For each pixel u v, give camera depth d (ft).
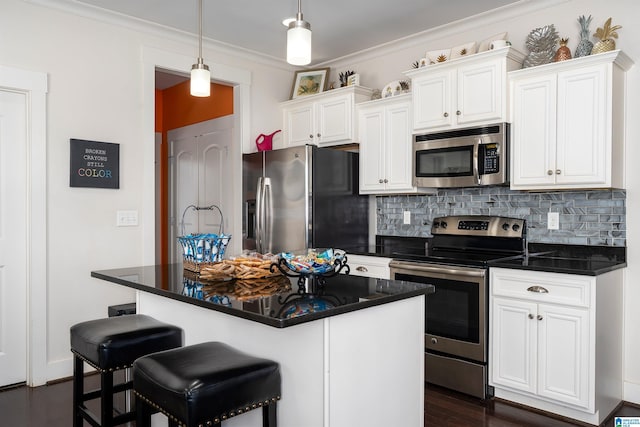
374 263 11.33
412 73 11.49
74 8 10.75
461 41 12.04
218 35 12.70
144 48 12.03
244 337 6.15
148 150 12.04
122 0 10.50
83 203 10.96
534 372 8.68
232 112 15.83
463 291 9.56
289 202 12.62
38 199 10.23
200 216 17.21
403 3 10.68
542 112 9.52
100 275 7.55
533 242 10.65
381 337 5.95
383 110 12.51
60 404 9.19
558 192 10.29
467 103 10.48
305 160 12.24
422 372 6.64
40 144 10.27
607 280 8.53
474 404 9.22
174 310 7.25
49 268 10.45
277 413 5.76
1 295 10.08
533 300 8.67
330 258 6.51
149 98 12.10
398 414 6.22
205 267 7.02
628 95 9.41
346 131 13.15
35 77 10.22
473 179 10.37
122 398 9.39
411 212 13.00
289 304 5.27
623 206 9.46
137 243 11.84
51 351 10.47
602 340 8.35
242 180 14.07
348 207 13.26
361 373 5.67
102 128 11.28
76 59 10.88
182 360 5.28
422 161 11.43
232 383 4.93
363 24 11.87
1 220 10.08
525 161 9.77
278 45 13.47
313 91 14.65
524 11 10.78
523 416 8.67
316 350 5.30
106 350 6.13
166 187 19.12
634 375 9.30
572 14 10.16
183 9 11.01
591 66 8.88
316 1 10.54
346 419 5.48
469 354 9.49
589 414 8.26
